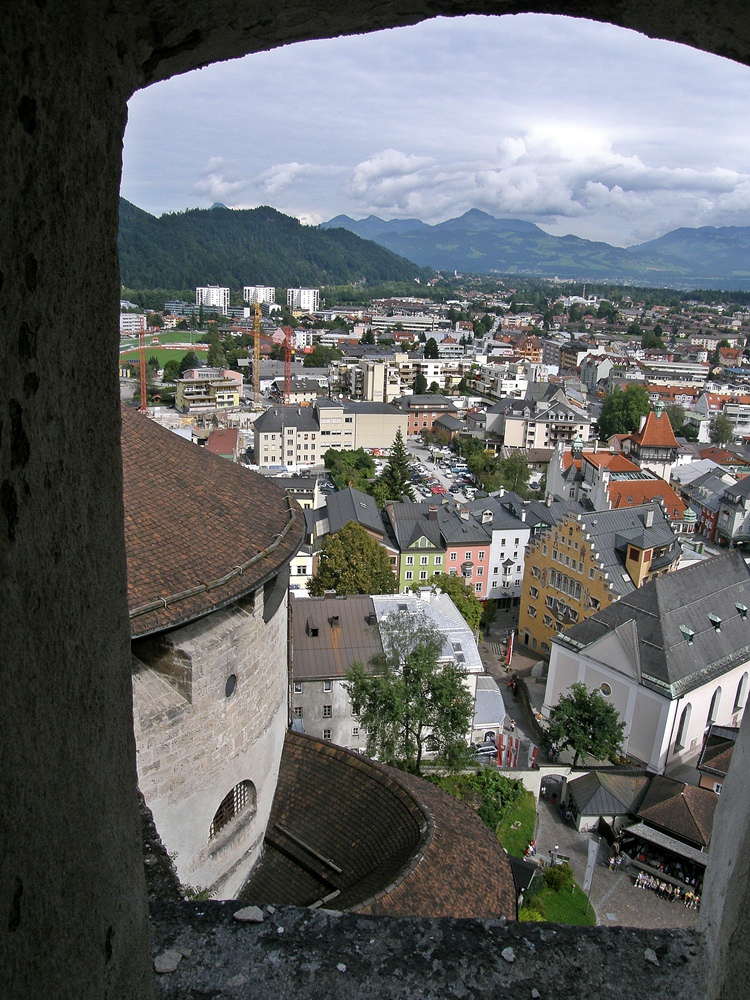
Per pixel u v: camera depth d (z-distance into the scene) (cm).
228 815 1509
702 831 3666
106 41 323
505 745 4541
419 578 7569
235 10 382
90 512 341
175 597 1205
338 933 555
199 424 15062
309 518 8194
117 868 379
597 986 504
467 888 1379
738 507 9950
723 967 449
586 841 3903
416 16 466
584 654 4838
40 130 276
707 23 418
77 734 334
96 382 341
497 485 11344
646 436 11475
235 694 1401
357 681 3753
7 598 272
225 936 550
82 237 316
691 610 4844
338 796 1683
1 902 276
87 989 347
